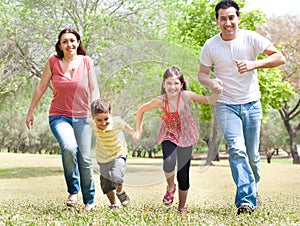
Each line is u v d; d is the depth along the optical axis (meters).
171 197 5.79
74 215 5.21
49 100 21.20
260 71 19.73
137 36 18.25
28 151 38.16
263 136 38.00
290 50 33.81
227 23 5.48
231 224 4.52
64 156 5.70
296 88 33.84
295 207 6.63
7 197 9.09
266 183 13.53
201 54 5.65
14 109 20.44
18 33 18.30
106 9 18.09
